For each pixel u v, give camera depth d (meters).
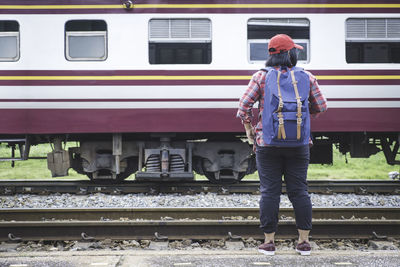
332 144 7.41
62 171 6.73
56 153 6.68
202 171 7.05
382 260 3.18
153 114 6.22
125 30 6.17
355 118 6.30
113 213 4.70
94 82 6.17
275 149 3.21
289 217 4.71
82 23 6.21
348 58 6.32
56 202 5.78
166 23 6.21
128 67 6.18
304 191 3.31
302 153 3.23
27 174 10.20
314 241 4.11
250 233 4.15
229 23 6.18
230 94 6.21
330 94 6.27
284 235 4.12
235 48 6.20
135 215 4.70
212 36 6.18
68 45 6.20
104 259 3.20
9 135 6.73
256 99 3.26
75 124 6.21
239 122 6.24
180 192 6.64
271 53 3.25
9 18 6.14
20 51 6.15
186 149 6.77
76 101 6.18
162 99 6.20
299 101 3.05
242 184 6.71
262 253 3.34
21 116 6.19
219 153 7.01
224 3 6.18
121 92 6.18
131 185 6.72
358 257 3.25
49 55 6.16
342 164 11.72
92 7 6.15
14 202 5.80
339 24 6.25
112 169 6.82
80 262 3.13
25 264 3.09
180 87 6.20
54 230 4.09
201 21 6.23
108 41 6.16
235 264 3.09
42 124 6.19
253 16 6.18
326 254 3.33
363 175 9.92
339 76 6.27
